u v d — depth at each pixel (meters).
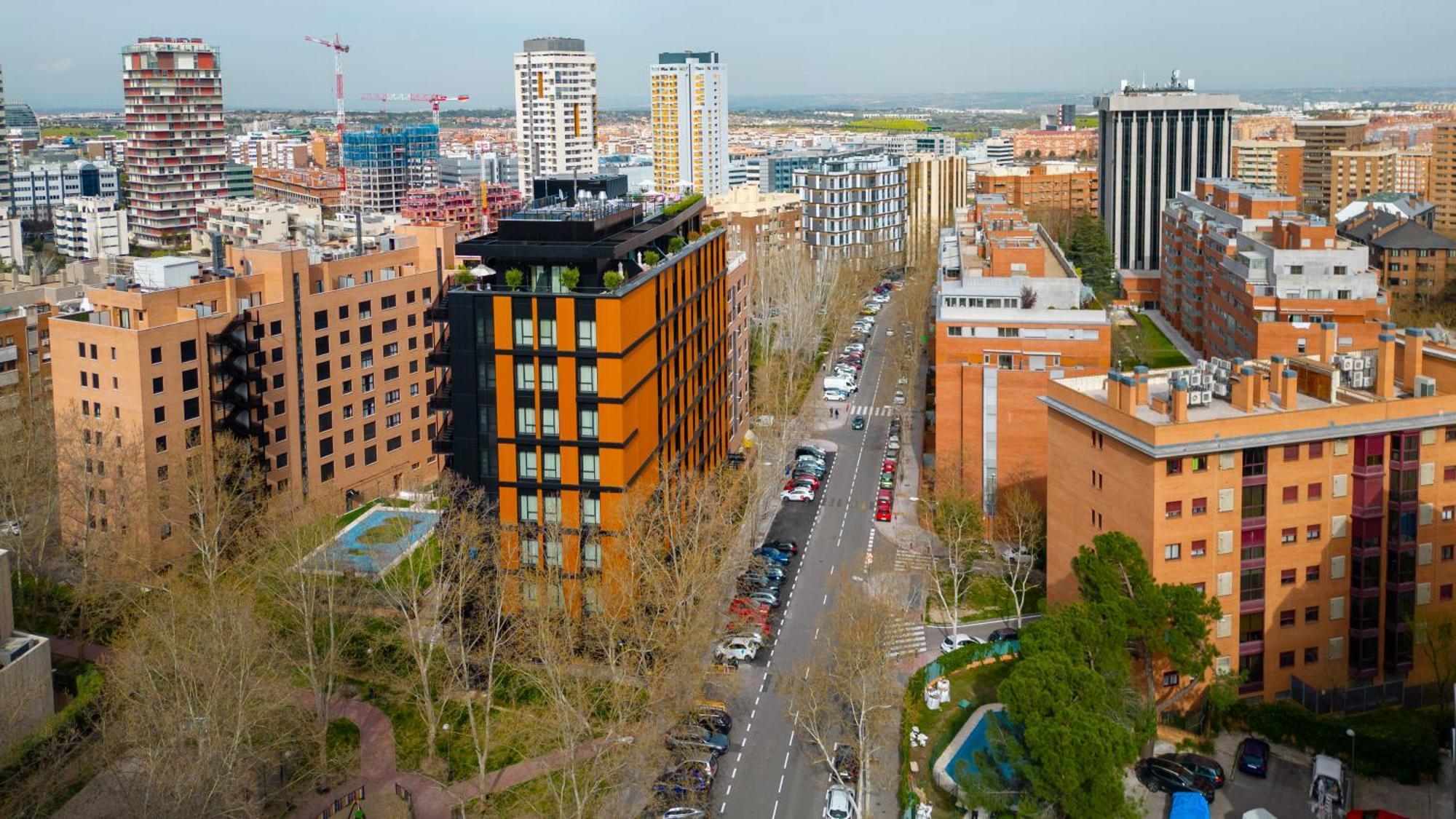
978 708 123.94
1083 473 127.31
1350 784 107.94
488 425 131.62
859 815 105.38
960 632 142.00
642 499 133.00
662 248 157.38
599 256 126.94
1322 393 124.50
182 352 156.50
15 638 122.19
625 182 171.75
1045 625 106.75
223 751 101.06
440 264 197.12
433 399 135.62
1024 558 158.62
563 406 129.38
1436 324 185.25
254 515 151.88
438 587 127.06
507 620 131.00
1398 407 118.69
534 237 131.50
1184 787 106.12
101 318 159.50
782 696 125.81
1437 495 120.62
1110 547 111.75
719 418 181.38
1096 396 131.25
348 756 117.38
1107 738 94.25
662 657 121.19
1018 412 163.38
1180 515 115.62
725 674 125.31
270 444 170.12
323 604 132.75
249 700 108.06
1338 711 118.69
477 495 131.00
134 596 142.75
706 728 119.88
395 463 192.88
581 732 106.94
